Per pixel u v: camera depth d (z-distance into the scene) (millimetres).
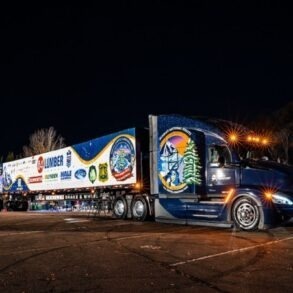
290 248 10141
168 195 16797
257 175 14391
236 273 7633
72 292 6598
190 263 8570
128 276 7555
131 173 19000
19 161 31062
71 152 24062
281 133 28547
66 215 23922
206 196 15477
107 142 20781
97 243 11445
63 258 9352
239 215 14188
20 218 21453
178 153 16531
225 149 15094
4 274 7926
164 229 14883
